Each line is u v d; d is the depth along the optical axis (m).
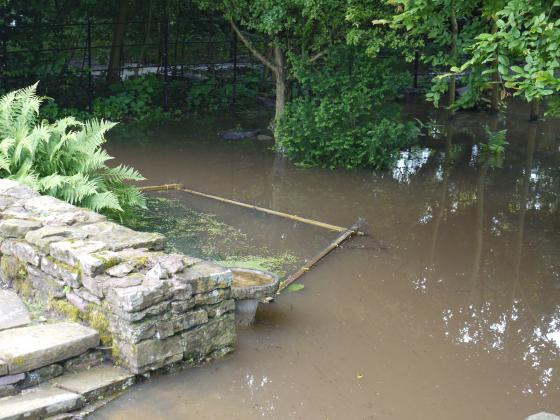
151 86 15.17
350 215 9.23
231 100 16.19
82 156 7.66
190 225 8.43
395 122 11.73
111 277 4.93
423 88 18.73
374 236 8.48
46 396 4.41
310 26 11.13
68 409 4.41
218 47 18.97
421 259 7.83
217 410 4.67
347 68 11.33
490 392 5.18
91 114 14.25
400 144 11.61
